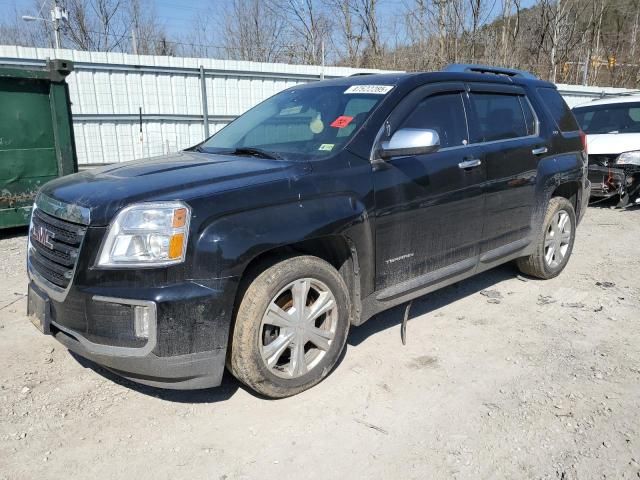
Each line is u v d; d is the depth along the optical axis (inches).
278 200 117.6
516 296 194.2
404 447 109.7
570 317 175.3
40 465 104.1
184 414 120.8
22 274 214.1
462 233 161.9
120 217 106.2
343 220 126.0
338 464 104.9
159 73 529.3
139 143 535.8
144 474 102.0
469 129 166.2
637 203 345.4
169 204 106.8
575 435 113.0
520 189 181.6
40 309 116.9
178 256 105.5
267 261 119.1
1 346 151.3
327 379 135.0
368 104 146.9
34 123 274.4
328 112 151.5
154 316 103.9
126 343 106.2
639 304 186.5
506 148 175.0
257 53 956.6
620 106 373.1
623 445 109.7
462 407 123.5
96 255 106.3
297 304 122.3
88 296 106.5
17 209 273.0
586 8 949.2
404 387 131.9
